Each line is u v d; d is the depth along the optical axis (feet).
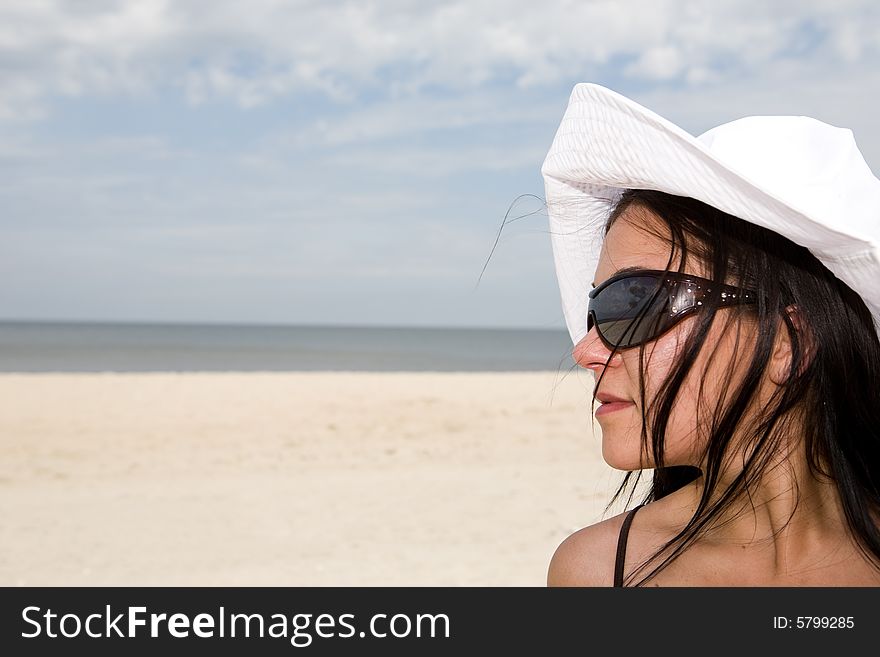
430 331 653.30
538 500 27.37
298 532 23.82
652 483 4.79
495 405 47.60
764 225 3.37
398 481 30.25
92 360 172.45
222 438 37.93
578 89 4.21
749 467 3.76
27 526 24.49
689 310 3.67
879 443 3.77
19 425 40.14
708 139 3.96
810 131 3.84
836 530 3.86
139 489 28.99
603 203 4.73
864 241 3.15
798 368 3.63
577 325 5.13
